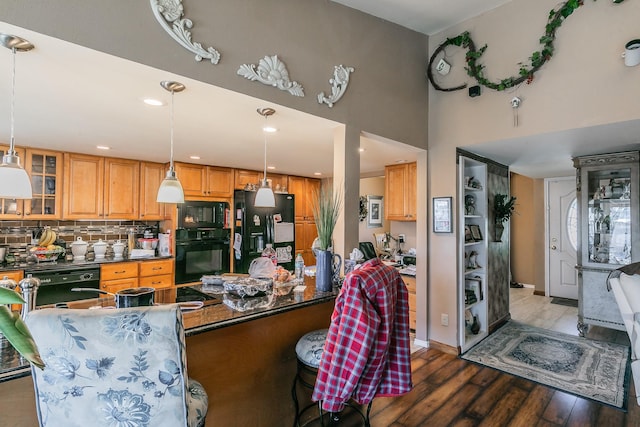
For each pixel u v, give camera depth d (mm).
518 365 3020
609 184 3744
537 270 5777
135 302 1472
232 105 2105
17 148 3420
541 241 5746
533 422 2174
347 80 2494
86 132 2883
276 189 5238
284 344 2021
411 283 4086
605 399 2438
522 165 4398
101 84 1817
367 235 5996
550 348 3408
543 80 2750
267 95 2012
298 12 2191
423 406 2359
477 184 3779
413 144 3230
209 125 2613
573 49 2605
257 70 1956
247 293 1926
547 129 2721
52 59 1505
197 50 1708
